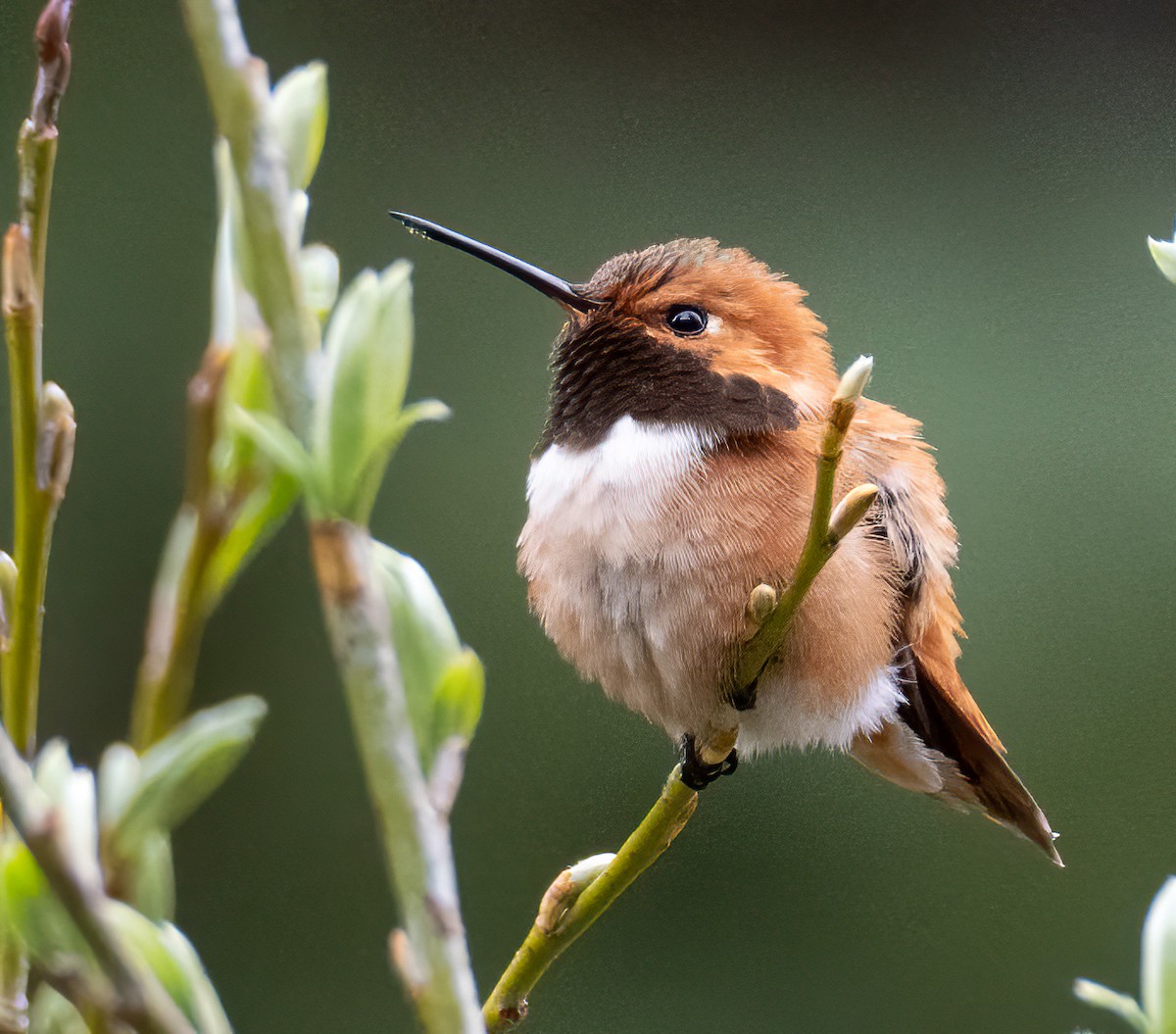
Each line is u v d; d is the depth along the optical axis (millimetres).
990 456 1548
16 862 782
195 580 922
